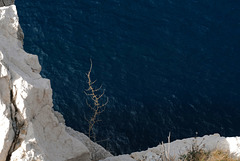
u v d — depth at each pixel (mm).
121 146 36938
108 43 46469
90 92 41094
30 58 14695
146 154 18141
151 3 50719
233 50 45781
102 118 39094
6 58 13203
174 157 16484
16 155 11750
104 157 23344
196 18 49188
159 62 44812
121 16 49500
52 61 43875
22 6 49375
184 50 46062
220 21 48844
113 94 41062
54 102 40031
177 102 40812
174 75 43438
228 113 39844
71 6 50250
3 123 11875
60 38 46469
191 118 39500
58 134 14961
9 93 12406
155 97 41156
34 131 12562
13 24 14914
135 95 41188
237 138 17875
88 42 46344
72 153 15102
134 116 39469
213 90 41875
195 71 43812
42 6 49781
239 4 50812
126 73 43344
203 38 47219
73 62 43969
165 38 47375
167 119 39312
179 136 37812
